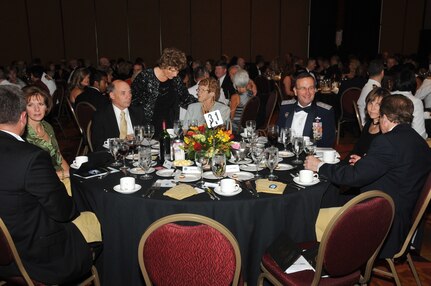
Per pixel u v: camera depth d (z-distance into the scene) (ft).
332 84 25.16
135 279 7.43
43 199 6.20
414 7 44.32
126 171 8.28
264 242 7.10
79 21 37.91
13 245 6.02
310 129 10.82
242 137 10.80
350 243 5.80
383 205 5.88
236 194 7.06
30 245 6.32
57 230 6.61
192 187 7.30
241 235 6.91
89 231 7.84
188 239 5.18
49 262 6.54
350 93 19.81
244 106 15.24
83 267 6.98
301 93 10.75
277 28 42.52
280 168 8.41
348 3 42.63
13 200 6.09
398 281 7.52
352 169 7.42
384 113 7.73
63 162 10.23
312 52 43.39
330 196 8.63
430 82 17.70
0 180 6.05
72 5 37.50
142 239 5.51
